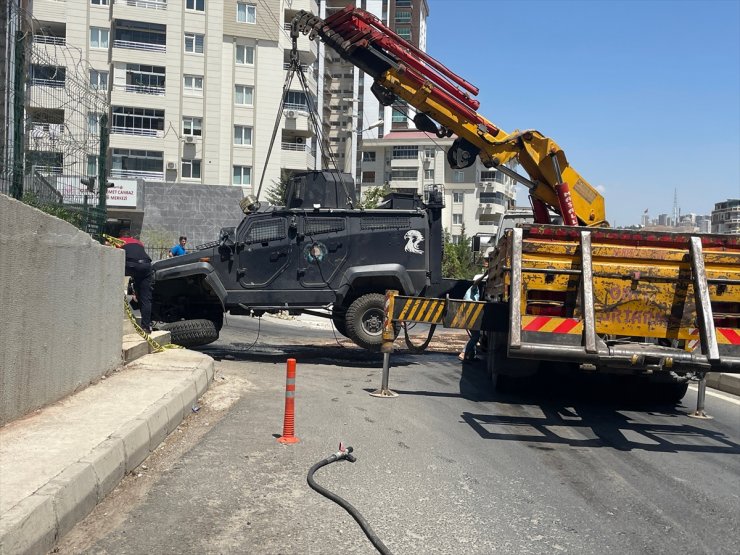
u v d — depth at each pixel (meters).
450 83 12.32
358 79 79.94
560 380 11.16
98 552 4.07
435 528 4.67
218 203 42.91
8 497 4.09
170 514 4.74
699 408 9.01
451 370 12.32
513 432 7.61
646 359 7.06
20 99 7.63
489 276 11.29
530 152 11.85
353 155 60.62
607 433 7.76
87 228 9.62
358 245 12.55
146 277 11.59
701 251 7.53
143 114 43.66
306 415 7.98
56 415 6.32
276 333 18.17
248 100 46.28
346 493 5.31
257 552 4.18
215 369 11.19
